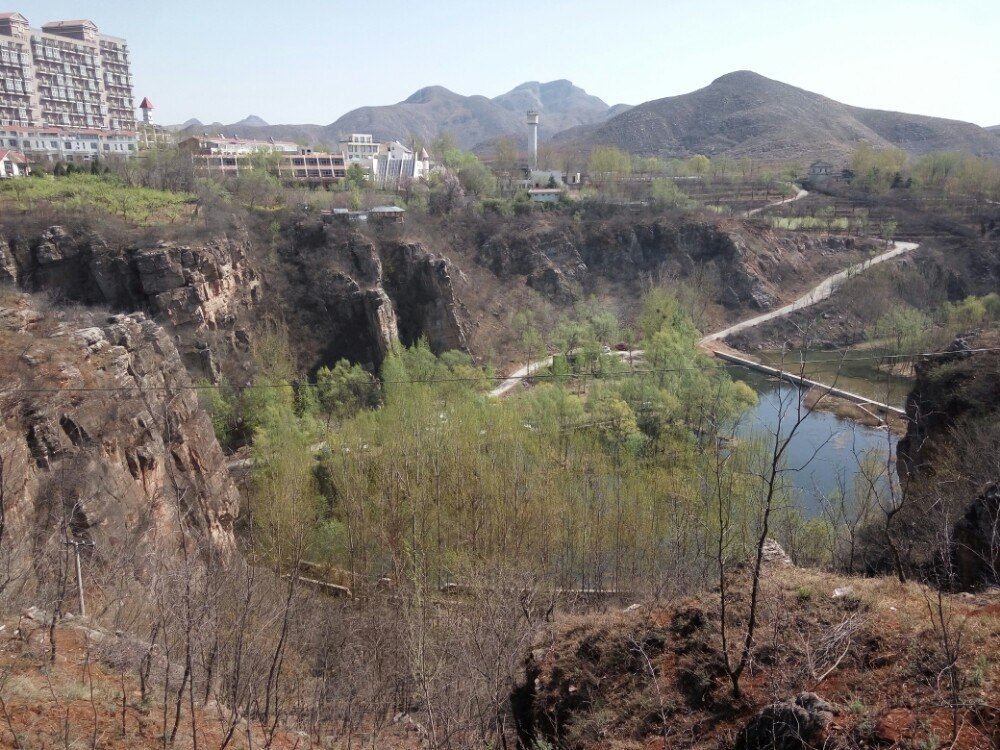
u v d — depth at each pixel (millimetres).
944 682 11023
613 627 16109
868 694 11438
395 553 33125
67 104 137750
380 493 36969
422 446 39406
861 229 111500
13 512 18969
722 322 95688
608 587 32062
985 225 107312
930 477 30375
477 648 17375
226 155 109000
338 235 78312
